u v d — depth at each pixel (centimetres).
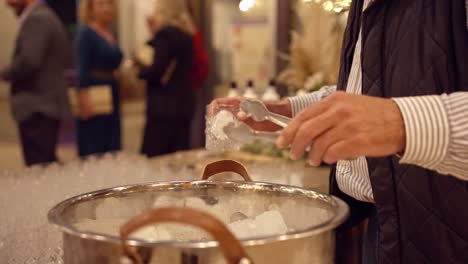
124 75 646
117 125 393
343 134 68
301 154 69
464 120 69
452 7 87
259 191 89
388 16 94
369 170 96
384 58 94
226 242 58
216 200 91
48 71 339
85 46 362
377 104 70
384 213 96
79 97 368
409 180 91
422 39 88
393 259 96
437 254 91
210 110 99
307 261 67
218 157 231
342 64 112
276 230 78
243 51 452
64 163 187
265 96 265
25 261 108
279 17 349
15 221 115
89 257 65
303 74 254
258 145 233
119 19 621
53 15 341
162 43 346
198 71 379
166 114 355
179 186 90
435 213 90
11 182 153
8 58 705
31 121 340
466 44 86
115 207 86
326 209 79
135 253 61
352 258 169
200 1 493
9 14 703
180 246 61
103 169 172
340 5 158
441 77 86
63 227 67
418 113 69
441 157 70
